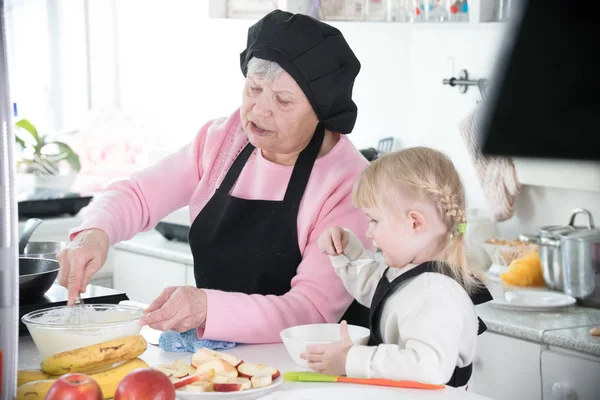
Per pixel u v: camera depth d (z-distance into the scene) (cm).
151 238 378
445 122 333
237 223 195
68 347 146
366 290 174
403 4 297
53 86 467
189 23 443
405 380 143
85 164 410
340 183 188
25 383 135
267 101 183
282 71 181
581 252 269
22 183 384
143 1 466
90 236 183
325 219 186
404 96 349
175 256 340
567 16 259
